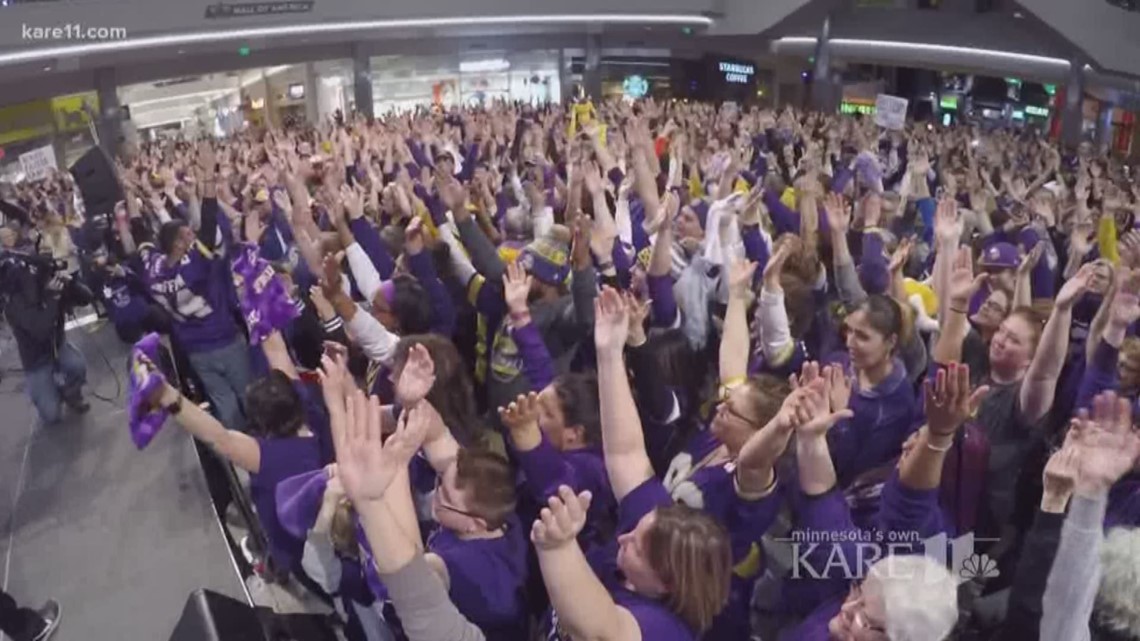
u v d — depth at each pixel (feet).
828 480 7.88
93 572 13.19
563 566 5.96
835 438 9.94
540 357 11.17
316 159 27.02
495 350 11.60
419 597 6.32
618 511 8.89
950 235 12.84
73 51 54.19
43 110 56.08
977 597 7.77
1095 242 18.66
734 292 11.21
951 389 7.37
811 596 7.95
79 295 19.51
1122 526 6.88
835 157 36.52
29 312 17.58
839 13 71.36
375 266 16.63
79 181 22.89
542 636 8.04
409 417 6.51
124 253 21.26
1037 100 71.26
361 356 13.37
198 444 14.84
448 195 14.42
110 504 15.08
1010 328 10.37
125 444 17.30
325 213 20.22
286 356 12.35
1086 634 6.30
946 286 12.86
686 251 15.03
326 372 7.39
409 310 13.25
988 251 14.39
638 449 8.49
